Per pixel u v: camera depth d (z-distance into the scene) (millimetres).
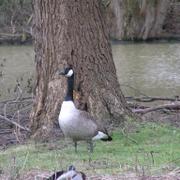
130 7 53438
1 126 15617
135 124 13898
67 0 13805
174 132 13500
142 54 40719
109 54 14312
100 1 14375
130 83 26047
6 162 11188
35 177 9586
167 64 33656
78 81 13844
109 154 11633
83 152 11969
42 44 14102
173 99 18766
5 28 54125
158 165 10430
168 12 56344
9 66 33969
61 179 7934
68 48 13820
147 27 53969
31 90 18969
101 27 14211
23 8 53844
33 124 13961
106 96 13961
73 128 11367
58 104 13656
